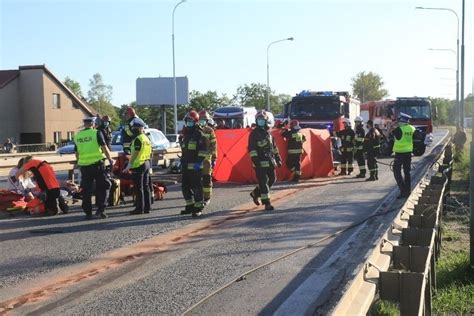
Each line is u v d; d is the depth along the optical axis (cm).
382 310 554
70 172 1531
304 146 1867
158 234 957
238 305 596
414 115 3228
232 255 806
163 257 797
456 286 668
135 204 1193
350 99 2636
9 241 906
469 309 593
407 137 1375
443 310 591
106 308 586
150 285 665
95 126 1267
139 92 5881
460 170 2245
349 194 1477
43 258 794
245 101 7844
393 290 463
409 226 730
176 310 580
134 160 1169
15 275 710
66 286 662
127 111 1318
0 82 5272
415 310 457
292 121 1800
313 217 1115
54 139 5497
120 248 853
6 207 1158
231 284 668
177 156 2244
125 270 730
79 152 1119
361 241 891
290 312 574
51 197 1166
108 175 1159
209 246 864
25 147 4931
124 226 1034
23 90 5394
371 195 1456
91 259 787
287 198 1402
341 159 2048
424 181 1088
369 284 460
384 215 1130
